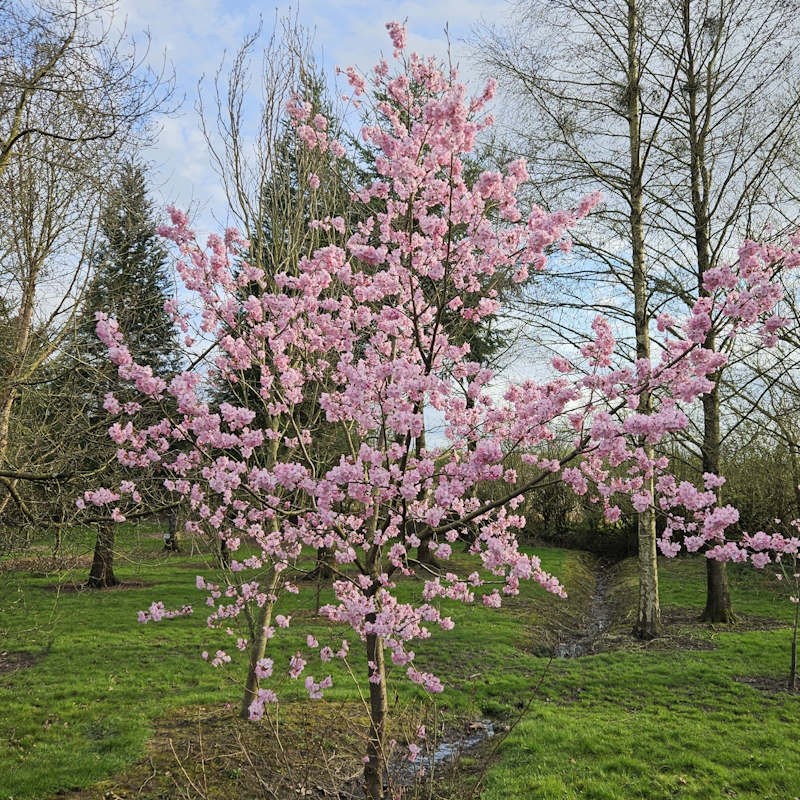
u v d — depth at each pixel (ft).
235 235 17.21
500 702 26.58
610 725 23.09
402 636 15.14
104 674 30.12
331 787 18.57
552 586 16.70
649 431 12.12
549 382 16.72
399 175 16.15
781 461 51.49
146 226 28.94
